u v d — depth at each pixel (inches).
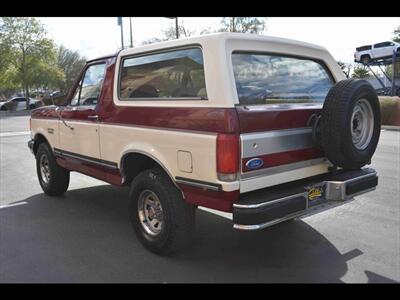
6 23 1599.4
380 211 220.5
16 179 309.0
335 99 145.4
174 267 156.7
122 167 178.9
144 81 167.0
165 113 152.5
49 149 245.0
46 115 241.3
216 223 204.1
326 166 163.8
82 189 276.1
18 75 1662.2
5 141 527.2
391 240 181.3
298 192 146.2
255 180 138.4
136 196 170.6
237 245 176.9
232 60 145.6
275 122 143.0
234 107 134.1
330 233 189.9
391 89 987.9
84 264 159.9
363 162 157.3
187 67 149.5
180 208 155.4
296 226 198.7
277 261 161.6
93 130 194.9
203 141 137.7
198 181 141.8
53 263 160.9
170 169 152.5
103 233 192.5
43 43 1678.2
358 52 1079.6
